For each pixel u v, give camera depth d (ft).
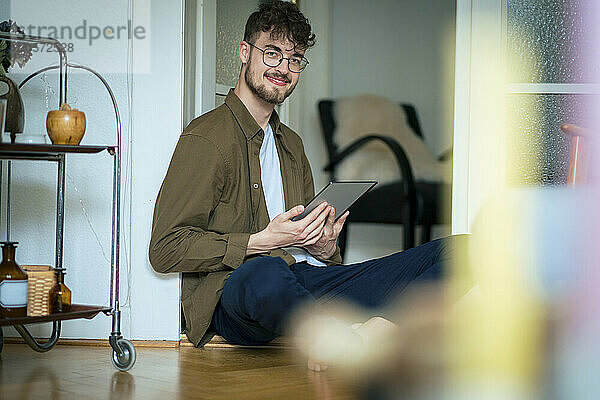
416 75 14.57
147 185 7.69
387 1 14.44
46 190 7.78
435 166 12.66
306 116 13.42
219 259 6.92
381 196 11.87
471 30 8.26
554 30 8.23
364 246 13.73
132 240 7.66
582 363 5.50
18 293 6.04
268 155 7.63
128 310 7.61
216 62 9.21
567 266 6.12
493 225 6.38
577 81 8.23
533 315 6.07
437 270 6.45
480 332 6.11
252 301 6.48
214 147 7.04
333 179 12.26
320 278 7.13
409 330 6.27
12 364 6.59
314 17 13.67
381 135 12.92
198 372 6.27
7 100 6.44
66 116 6.27
